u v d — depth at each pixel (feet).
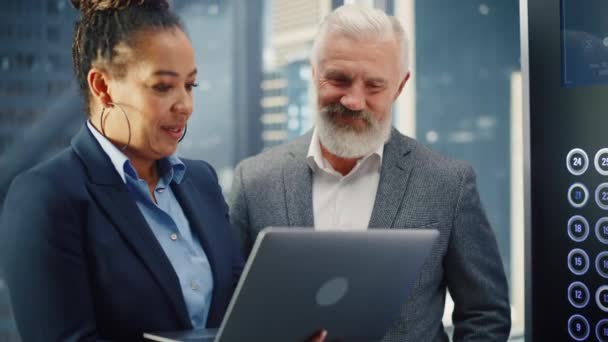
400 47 4.02
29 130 8.61
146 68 3.02
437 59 8.30
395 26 4.05
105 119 3.16
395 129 4.33
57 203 2.94
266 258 2.31
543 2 2.57
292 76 8.32
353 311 2.80
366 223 4.11
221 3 9.48
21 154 8.43
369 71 3.84
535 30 2.59
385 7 7.26
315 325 2.67
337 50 3.86
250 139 9.62
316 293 2.57
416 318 3.91
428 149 4.30
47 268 2.87
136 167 3.29
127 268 3.02
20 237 2.89
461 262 4.05
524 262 2.63
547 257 2.56
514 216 8.51
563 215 2.53
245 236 4.33
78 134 3.25
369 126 3.94
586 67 2.48
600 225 2.45
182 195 3.48
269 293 2.41
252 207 4.28
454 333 4.22
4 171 8.41
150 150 3.15
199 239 3.43
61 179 3.02
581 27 2.49
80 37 3.16
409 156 4.19
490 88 8.68
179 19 3.18
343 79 3.88
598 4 2.46
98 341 2.92
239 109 9.62
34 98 8.64
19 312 2.89
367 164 4.19
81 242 2.98
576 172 2.49
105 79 3.10
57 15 8.94
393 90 4.00
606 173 2.43
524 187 2.62
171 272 3.12
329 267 2.53
